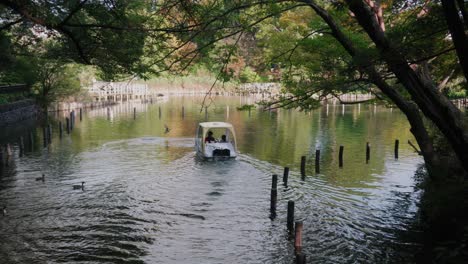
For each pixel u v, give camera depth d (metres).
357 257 12.84
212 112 55.53
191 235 14.41
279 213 16.66
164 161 25.78
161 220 15.79
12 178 21.56
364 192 19.52
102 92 64.81
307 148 30.34
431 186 16.31
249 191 19.56
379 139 34.12
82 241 13.84
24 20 9.02
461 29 6.90
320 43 11.99
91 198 18.36
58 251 13.09
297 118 49.59
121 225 15.24
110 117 49.34
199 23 8.95
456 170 14.66
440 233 13.44
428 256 12.60
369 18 8.57
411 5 11.00
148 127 41.12
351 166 24.62
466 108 22.38
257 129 40.19
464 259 10.44
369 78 9.19
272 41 16.67
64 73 48.09
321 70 12.16
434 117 8.78
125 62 9.88
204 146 26.66
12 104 41.59
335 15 13.00
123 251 13.14
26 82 47.06
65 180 21.30
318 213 16.69
